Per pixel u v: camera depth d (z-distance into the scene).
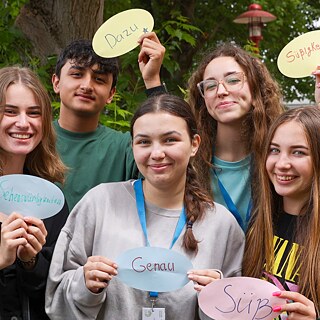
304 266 2.79
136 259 2.60
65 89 3.56
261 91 3.41
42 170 3.06
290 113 2.95
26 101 2.90
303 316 2.56
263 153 3.05
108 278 2.55
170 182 2.73
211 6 10.26
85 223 2.78
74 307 2.64
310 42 3.56
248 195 3.29
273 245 2.92
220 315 2.58
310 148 2.86
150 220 2.78
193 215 2.77
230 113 3.31
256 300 2.58
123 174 3.56
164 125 2.71
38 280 2.74
